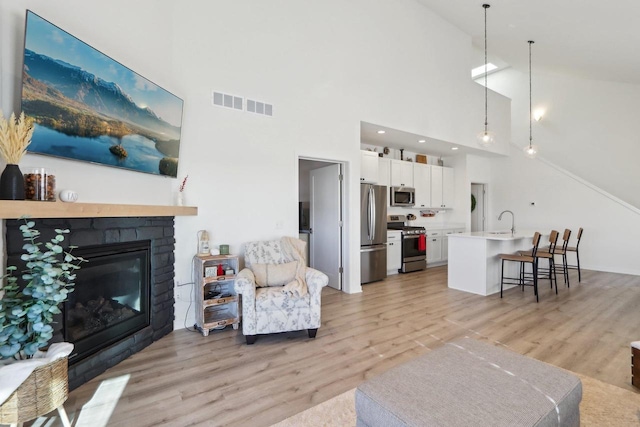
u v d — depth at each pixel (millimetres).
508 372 1530
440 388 1396
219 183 3465
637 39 4637
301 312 2936
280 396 2039
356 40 4629
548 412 1251
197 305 3203
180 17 3221
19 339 1549
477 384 1427
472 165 7418
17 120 1850
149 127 2746
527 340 2895
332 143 4387
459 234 4883
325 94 4312
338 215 4758
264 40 3773
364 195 5145
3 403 1396
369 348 2742
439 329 3168
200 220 3359
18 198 1689
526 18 4820
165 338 3000
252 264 3328
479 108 6594
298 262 3428
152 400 2002
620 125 6816
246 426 1755
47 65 1907
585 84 7270
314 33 4203
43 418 1819
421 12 5434
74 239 2164
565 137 7566
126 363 2494
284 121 3930
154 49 2949
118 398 2023
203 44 3357
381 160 6105
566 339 2916
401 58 5188
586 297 4348
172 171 3059
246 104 3637
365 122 4762
